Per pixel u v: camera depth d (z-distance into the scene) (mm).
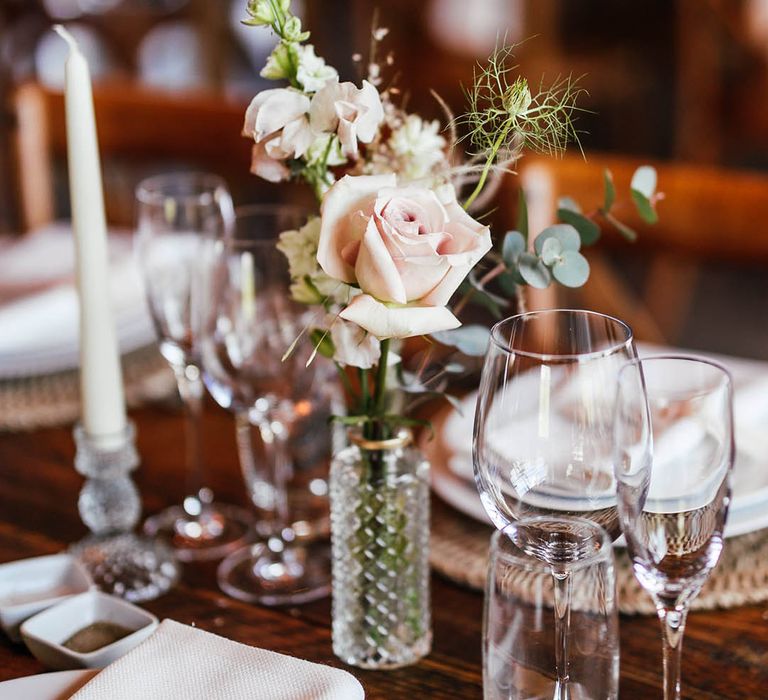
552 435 642
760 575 886
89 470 955
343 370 792
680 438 646
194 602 906
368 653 812
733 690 767
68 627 827
